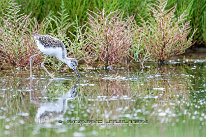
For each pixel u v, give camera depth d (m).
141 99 9.04
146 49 14.54
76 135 6.73
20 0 14.78
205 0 17.16
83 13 15.39
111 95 9.45
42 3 15.54
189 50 16.98
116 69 13.26
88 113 7.93
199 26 17.22
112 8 15.03
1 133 6.75
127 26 14.07
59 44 11.84
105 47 13.79
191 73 12.40
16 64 13.34
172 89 10.08
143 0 16.03
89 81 11.26
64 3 15.22
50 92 9.80
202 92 9.73
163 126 7.23
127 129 7.10
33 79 11.49
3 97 9.19
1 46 13.28
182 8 16.69
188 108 8.30
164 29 14.12
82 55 14.01
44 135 6.68
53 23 15.14
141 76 11.96
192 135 6.73
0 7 14.55
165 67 13.60
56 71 12.89
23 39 13.13
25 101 8.84
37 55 12.98
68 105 8.52
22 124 7.27
